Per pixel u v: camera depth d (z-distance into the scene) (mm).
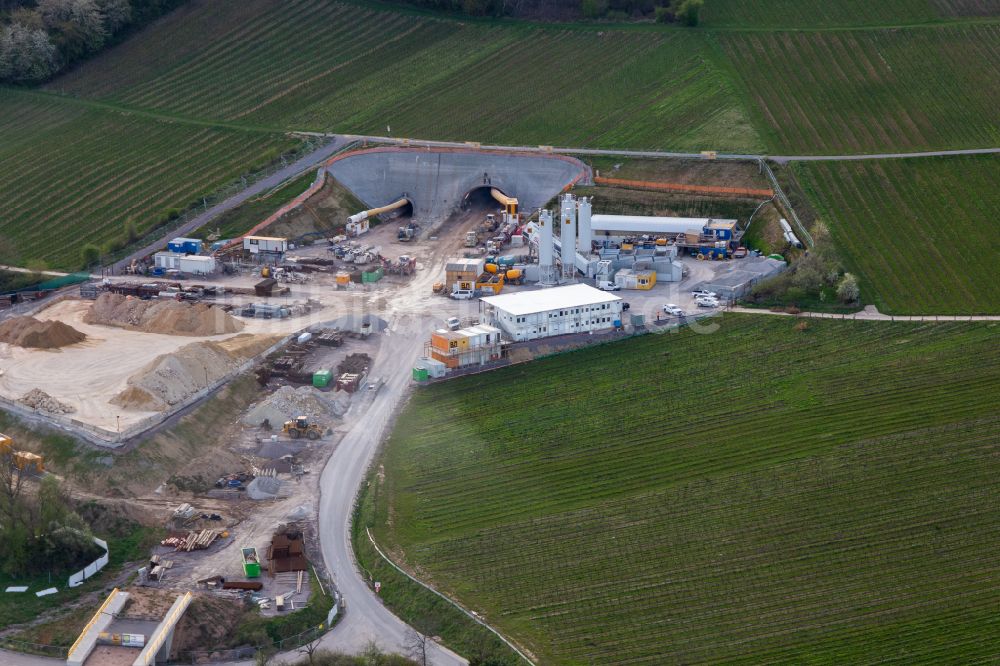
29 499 147875
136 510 148250
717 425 168250
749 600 134000
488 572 139000
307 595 134500
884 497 151125
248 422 170500
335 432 169125
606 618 131250
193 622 127750
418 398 177500
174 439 161750
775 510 149125
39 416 164875
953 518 146875
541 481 156625
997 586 135750
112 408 167000
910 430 165000
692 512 149250
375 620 132000
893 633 129000
